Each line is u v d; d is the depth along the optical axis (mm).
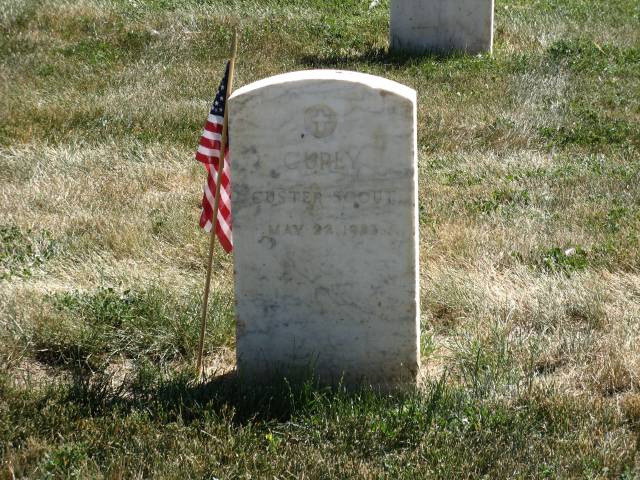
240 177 2674
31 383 2775
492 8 5855
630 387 2746
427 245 3488
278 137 2650
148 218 3678
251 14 6395
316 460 2484
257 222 2693
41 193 3871
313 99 2629
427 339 2932
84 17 6148
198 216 3707
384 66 5621
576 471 2439
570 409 2617
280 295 2725
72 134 4512
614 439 2520
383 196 2658
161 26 6094
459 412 2629
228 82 2754
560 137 4500
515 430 2547
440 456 2484
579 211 3725
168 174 4117
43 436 2562
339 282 2707
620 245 3418
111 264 3371
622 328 2943
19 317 2992
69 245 3471
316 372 2754
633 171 4070
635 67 5648
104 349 2961
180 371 2855
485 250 3420
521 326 3035
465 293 3135
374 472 2453
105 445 2527
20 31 5980
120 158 4266
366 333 2727
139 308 3043
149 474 2459
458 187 4000
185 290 3168
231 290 3188
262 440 2568
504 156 4336
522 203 3828
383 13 6836
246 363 2764
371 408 2641
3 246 3451
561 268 3301
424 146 4434
